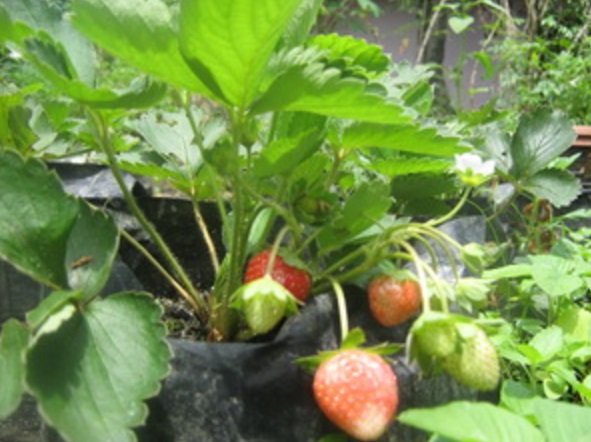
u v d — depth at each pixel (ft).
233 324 0.94
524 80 3.94
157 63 0.71
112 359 0.69
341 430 0.80
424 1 5.34
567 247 1.46
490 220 1.40
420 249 1.06
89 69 0.91
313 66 0.69
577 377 1.18
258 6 0.63
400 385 0.81
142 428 0.77
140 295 0.72
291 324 0.84
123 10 0.69
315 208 0.87
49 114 1.19
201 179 1.08
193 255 1.21
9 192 0.70
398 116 0.71
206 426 0.77
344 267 0.97
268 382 0.79
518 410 0.91
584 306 1.43
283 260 0.85
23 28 0.74
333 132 0.90
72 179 1.35
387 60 1.00
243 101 0.73
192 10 0.64
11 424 0.96
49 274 0.71
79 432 0.62
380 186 0.86
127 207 1.20
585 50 3.77
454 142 0.83
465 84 5.80
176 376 0.78
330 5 5.18
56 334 0.66
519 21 4.32
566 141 1.36
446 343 0.71
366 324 0.88
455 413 0.60
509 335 1.17
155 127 1.12
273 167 0.81
